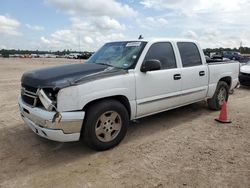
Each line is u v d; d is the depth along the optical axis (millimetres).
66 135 3791
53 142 4598
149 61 4488
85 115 3963
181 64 5473
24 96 4277
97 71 4203
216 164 3746
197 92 5914
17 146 4422
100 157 4012
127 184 3234
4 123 5676
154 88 4844
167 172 3516
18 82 12898
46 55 93750
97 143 4086
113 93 4164
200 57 6074
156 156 4023
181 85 5414
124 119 4387
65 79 3811
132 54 4801
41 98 3783
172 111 6742
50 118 3664
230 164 3750
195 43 6020
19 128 5336
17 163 3812
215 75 6434
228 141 4645
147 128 5383
